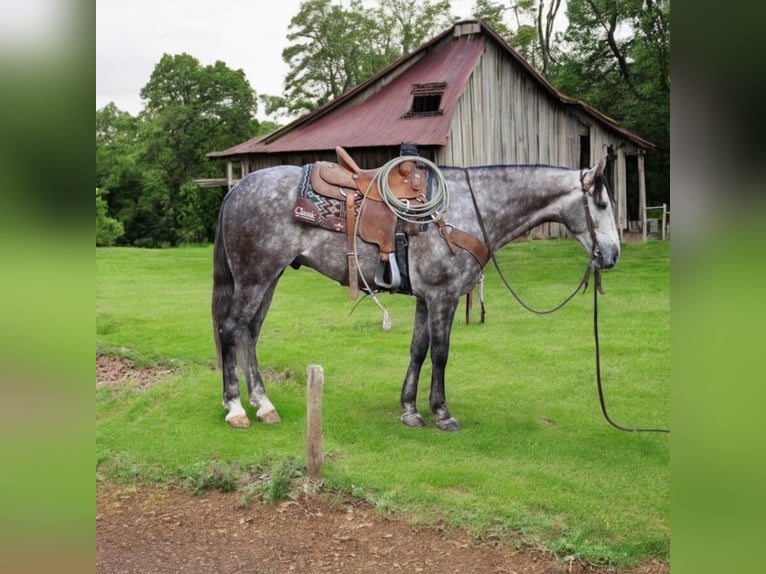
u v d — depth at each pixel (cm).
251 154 1803
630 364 676
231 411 524
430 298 496
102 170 3362
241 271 498
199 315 966
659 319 866
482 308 862
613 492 405
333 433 505
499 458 459
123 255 1812
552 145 1805
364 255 488
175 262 1669
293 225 489
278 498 411
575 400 575
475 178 507
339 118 1742
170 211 3416
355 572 335
